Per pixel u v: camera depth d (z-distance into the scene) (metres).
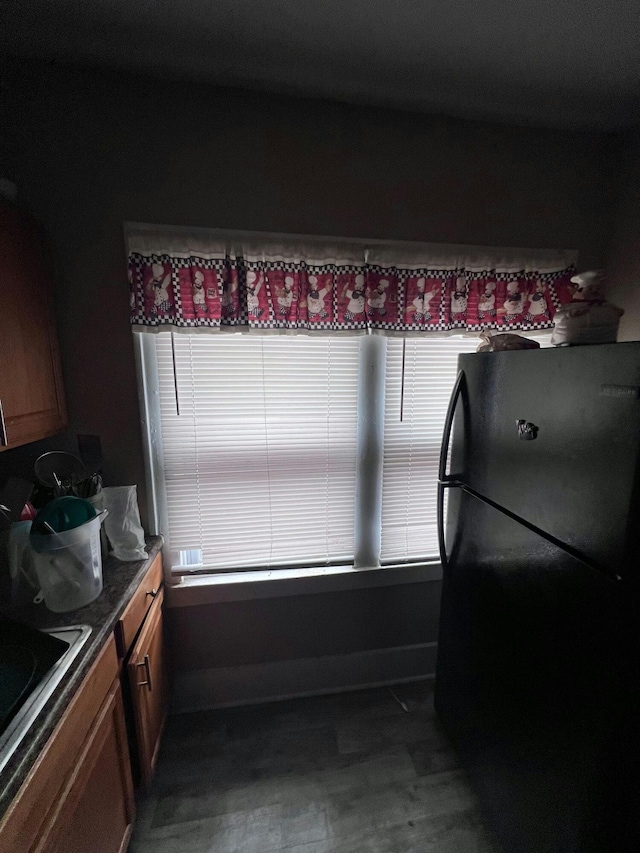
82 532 1.02
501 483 1.12
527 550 1.00
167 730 1.56
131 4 1.02
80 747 0.81
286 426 1.61
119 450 1.47
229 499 1.61
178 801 1.30
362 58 1.22
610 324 1.06
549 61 1.23
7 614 1.00
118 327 1.40
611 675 0.77
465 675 1.32
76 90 1.27
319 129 1.42
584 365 0.82
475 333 1.60
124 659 1.07
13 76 1.23
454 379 1.70
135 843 1.18
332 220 1.47
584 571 0.83
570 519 0.87
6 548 1.03
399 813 1.26
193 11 1.04
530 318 1.63
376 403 1.64
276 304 1.44
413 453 1.73
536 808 0.98
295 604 1.70
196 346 1.49
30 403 1.16
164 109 1.32
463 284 1.56
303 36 1.13
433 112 1.49
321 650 1.76
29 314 1.17
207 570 1.64
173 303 1.37
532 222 1.62
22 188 1.28
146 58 1.22
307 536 1.70
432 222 1.54
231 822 1.24
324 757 1.45
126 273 1.38
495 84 1.34
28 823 0.61
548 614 0.94
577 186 1.64
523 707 1.03
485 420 1.19
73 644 0.89
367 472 1.69
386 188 1.49
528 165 1.59
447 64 1.24
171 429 1.53
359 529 1.73
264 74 1.29
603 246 1.69
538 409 0.96
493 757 1.16
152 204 1.35
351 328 1.50
